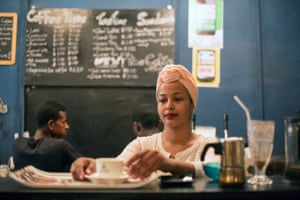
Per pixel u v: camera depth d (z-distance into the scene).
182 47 3.25
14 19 3.32
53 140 2.45
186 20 3.27
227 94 3.22
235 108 3.21
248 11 3.28
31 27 3.29
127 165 1.15
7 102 3.26
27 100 3.25
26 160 2.41
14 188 1.04
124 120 3.21
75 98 3.23
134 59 3.24
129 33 3.26
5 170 1.84
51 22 3.29
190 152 1.67
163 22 3.24
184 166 1.28
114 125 3.21
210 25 3.27
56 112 2.64
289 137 1.23
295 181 1.19
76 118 3.22
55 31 3.28
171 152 1.70
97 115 3.22
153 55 3.23
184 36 3.26
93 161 1.22
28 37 3.28
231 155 1.09
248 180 1.20
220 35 3.27
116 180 1.05
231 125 3.19
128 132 3.20
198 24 3.26
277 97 3.23
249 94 3.22
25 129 3.22
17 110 3.25
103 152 3.19
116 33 3.26
